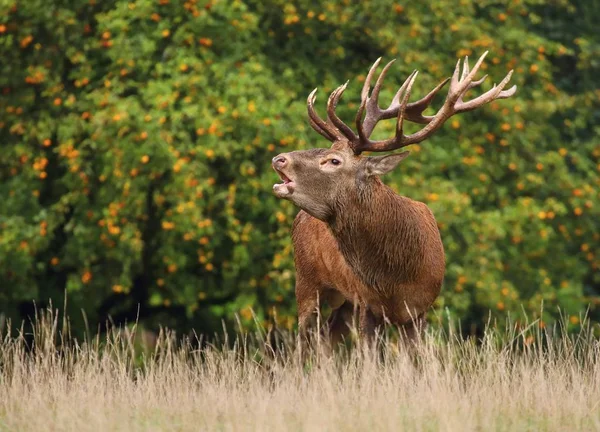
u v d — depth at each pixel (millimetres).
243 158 21719
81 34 22531
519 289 24031
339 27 23844
